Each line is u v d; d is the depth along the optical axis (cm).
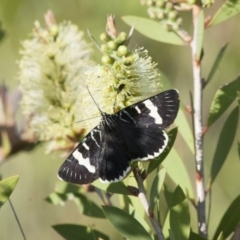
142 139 95
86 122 97
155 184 95
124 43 95
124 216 94
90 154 95
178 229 95
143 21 101
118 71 95
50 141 102
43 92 101
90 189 102
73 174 95
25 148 105
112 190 95
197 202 99
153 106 95
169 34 100
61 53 101
